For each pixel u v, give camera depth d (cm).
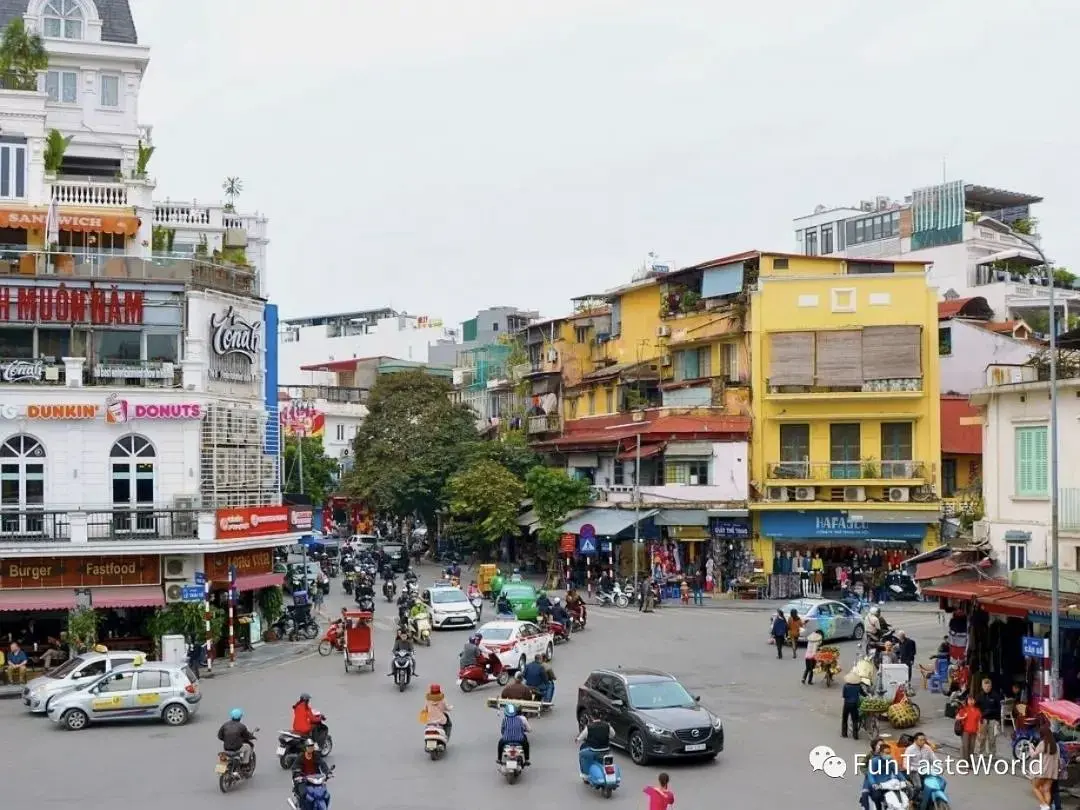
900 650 3356
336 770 2338
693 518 5762
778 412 5778
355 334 12531
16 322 3916
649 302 6762
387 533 8969
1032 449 2994
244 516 4019
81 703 2844
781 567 5728
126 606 3766
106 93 5131
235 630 4103
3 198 4216
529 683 2931
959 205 7750
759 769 2336
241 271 4381
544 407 7538
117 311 4000
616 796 2127
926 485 5559
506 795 2141
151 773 2373
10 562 3697
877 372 5638
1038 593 2759
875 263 6141
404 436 7456
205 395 4028
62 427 3869
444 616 4512
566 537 6016
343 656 4003
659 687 2509
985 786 2222
